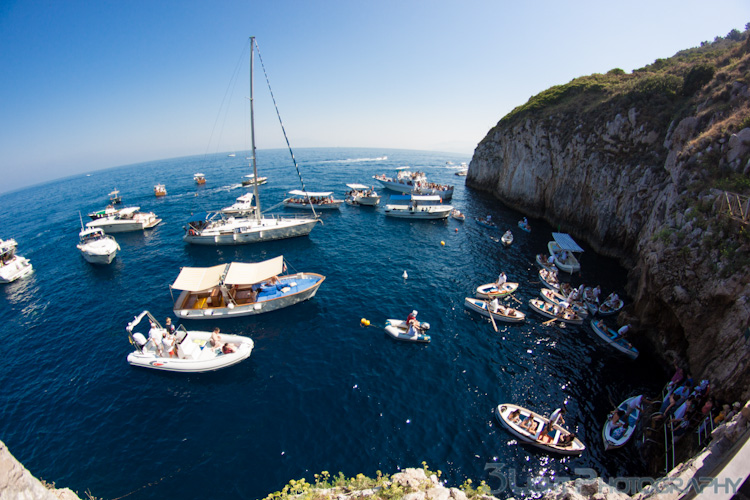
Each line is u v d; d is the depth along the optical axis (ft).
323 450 54.44
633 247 123.65
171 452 54.49
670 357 71.72
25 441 56.95
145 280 116.37
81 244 139.23
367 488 36.11
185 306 90.94
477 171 267.80
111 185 410.31
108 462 53.01
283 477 50.21
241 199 205.67
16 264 123.75
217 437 57.11
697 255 68.03
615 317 92.79
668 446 53.26
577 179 154.71
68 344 83.15
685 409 55.16
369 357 76.13
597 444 56.80
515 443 56.49
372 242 150.71
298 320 90.48
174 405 64.08
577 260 129.29
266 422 59.88
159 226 182.80
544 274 113.19
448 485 49.37
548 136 177.37
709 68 118.01
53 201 322.96
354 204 219.20
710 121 91.30
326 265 125.08
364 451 54.19
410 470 37.35
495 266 124.77
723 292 60.85
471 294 104.32
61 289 112.16
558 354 78.28
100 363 76.13
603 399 66.03
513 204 206.08
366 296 102.37
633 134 131.95
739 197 66.13
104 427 59.41
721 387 53.52
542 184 181.88
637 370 73.56
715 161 77.92
